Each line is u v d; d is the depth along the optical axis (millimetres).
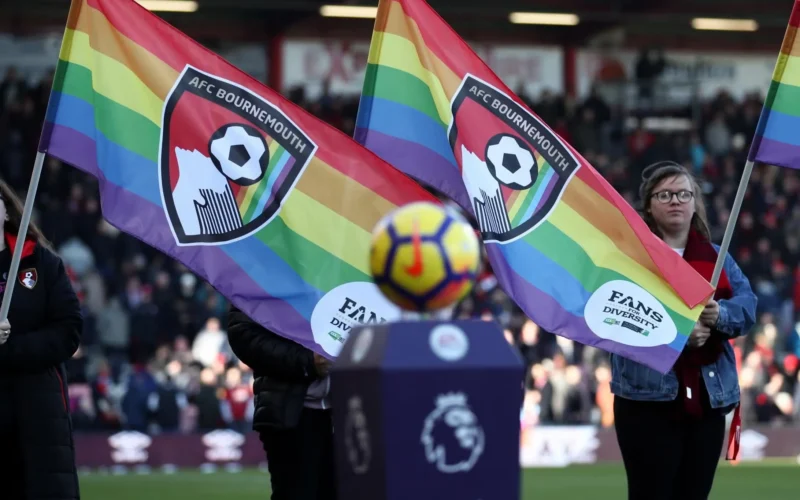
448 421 8523
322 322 14406
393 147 15195
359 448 8789
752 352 48062
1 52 59500
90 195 51938
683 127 65688
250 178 14547
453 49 15125
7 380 14172
